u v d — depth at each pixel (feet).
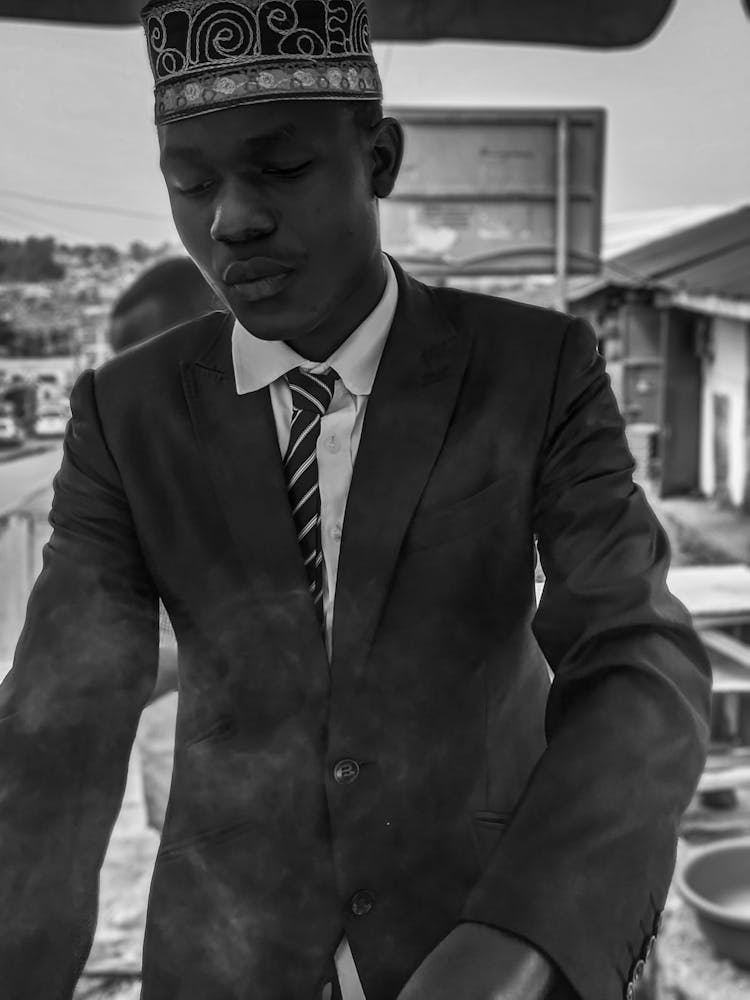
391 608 2.76
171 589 2.91
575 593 2.66
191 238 2.50
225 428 2.85
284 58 2.33
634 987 2.32
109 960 7.56
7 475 11.90
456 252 14.93
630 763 2.37
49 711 2.83
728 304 25.04
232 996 2.89
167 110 2.41
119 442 2.93
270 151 2.35
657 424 33.73
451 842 2.82
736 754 12.42
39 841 2.75
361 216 2.52
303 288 2.46
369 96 2.53
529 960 2.16
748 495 30.42
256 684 2.83
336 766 2.76
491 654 2.85
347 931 2.81
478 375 2.85
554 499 2.80
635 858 2.30
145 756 8.44
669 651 2.58
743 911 9.14
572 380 2.85
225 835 2.91
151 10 2.41
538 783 2.39
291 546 2.78
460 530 2.76
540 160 14.70
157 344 3.06
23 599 9.93
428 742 2.78
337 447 2.81
